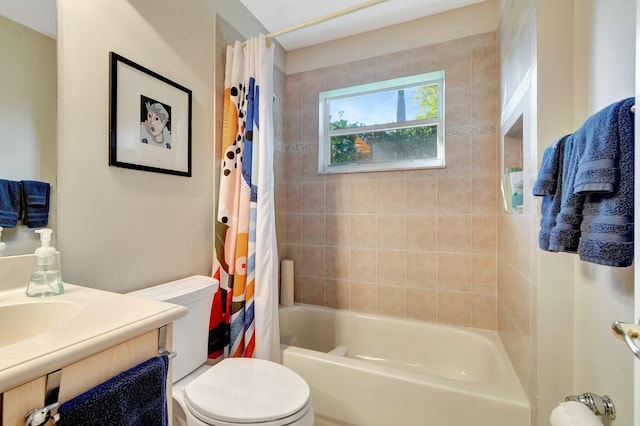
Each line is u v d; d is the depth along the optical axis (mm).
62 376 496
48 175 896
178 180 1361
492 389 1224
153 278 1243
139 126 1168
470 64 1845
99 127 1036
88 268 1009
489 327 1817
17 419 446
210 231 1540
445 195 1910
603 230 636
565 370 1050
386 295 2053
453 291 1897
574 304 1043
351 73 2141
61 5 927
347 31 2088
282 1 1782
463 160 1867
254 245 1510
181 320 1144
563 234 762
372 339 1998
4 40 798
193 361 1196
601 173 625
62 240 934
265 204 1524
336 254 2188
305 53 2270
